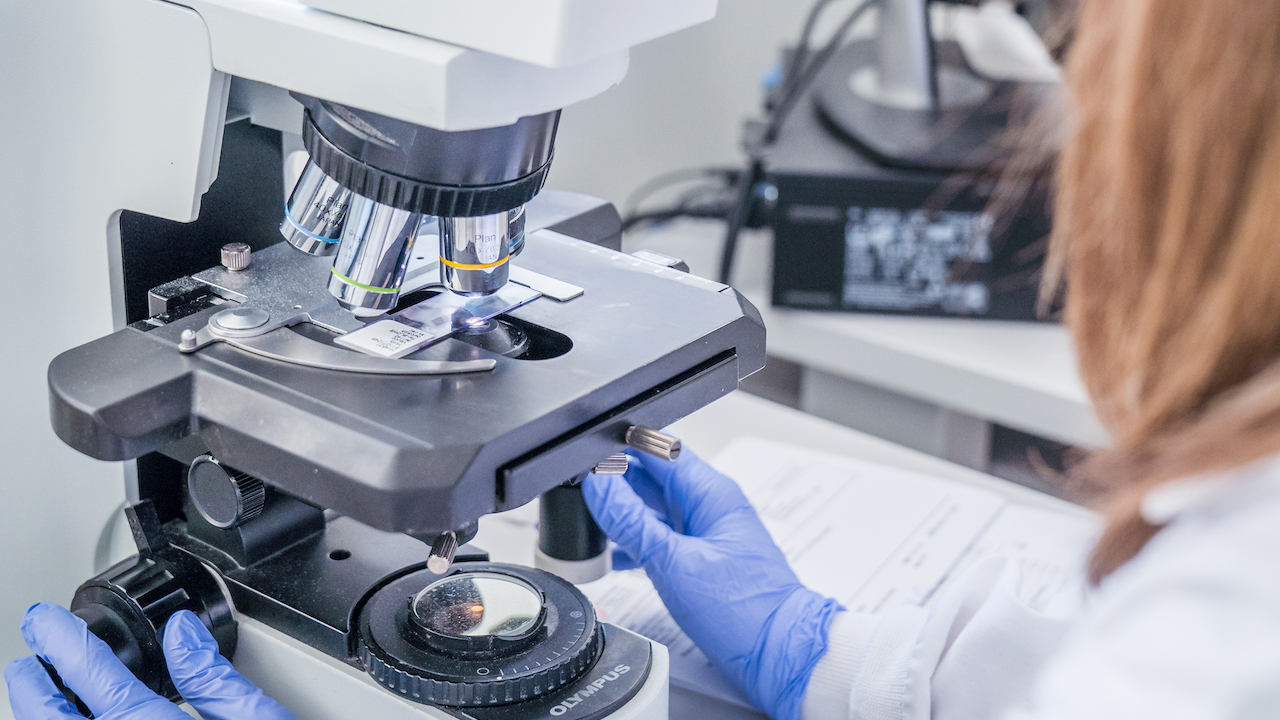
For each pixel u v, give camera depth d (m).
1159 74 0.44
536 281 0.80
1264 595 0.41
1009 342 1.39
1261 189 0.42
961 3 1.64
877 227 1.38
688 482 0.99
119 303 0.79
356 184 0.64
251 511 0.75
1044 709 0.46
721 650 0.86
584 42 0.57
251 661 0.76
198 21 0.67
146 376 0.66
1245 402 0.44
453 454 0.59
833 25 1.86
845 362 1.42
